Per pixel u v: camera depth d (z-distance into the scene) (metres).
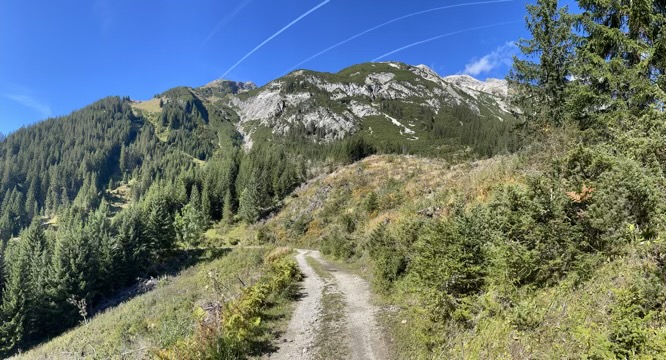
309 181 88.50
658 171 5.96
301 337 9.74
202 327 8.59
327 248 33.06
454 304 7.17
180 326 9.95
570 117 13.30
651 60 9.80
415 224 13.74
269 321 11.27
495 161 21.17
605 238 5.95
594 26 11.55
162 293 29.89
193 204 82.94
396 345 8.26
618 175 6.14
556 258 6.30
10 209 140.12
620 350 3.91
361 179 60.94
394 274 12.92
